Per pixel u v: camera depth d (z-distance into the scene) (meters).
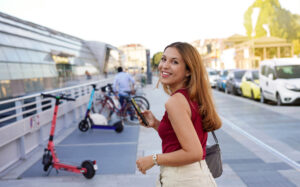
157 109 10.48
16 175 4.22
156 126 1.86
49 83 19.28
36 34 21.02
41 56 19.72
